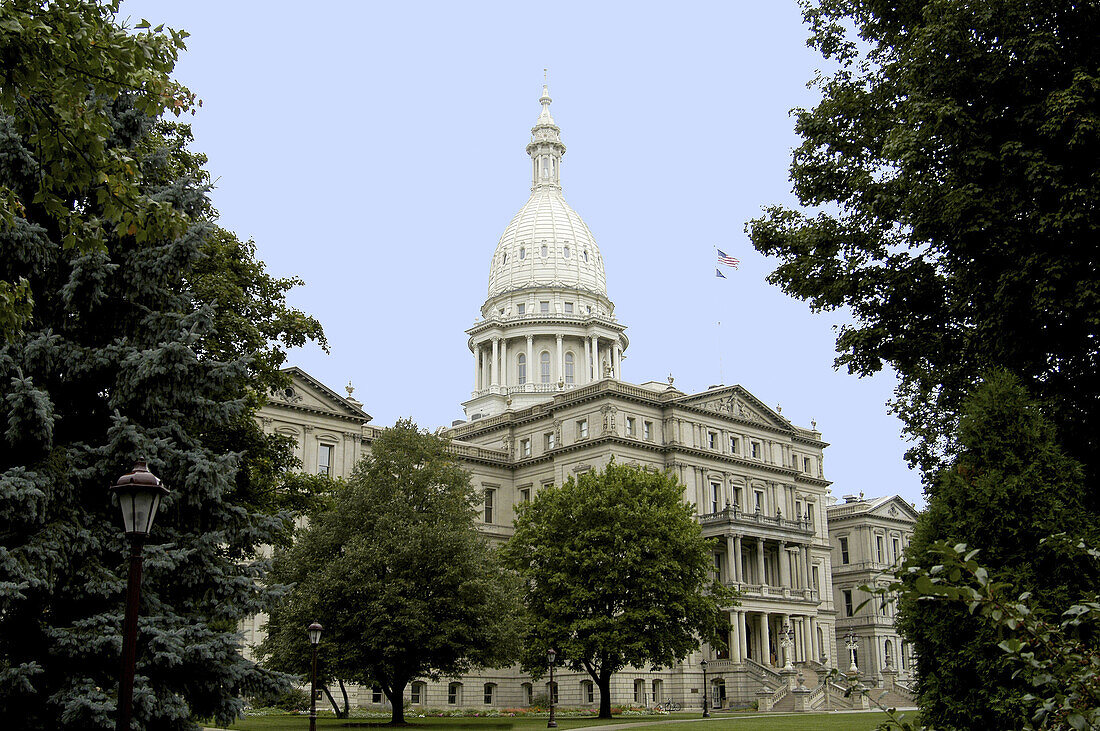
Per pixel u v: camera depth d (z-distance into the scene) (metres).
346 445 79.19
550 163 140.25
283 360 36.44
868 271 26.48
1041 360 22.33
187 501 22.81
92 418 23.12
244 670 22.30
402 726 48.94
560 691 80.44
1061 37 21.88
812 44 29.58
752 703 76.19
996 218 21.28
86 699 18.94
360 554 47.28
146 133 24.39
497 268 131.88
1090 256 20.83
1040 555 15.68
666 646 57.75
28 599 20.05
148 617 20.58
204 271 33.28
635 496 60.47
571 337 121.19
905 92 25.69
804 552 91.81
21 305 16.22
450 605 47.75
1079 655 8.20
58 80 13.94
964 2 21.69
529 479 91.62
